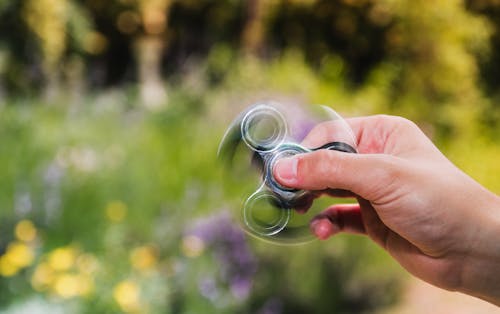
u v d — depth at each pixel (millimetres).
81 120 1813
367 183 407
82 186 1216
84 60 2650
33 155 1452
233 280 988
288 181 407
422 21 1847
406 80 1860
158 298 923
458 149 1687
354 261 1092
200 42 2613
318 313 1073
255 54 2217
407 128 453
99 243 1059
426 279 441
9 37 2379
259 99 1559
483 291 423
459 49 1854
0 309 887
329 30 2176
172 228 1095
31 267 956
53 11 2385
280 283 1029
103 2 2658
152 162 1427
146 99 2361
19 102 2078
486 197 416
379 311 1130
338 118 436
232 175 427
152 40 2652
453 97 1831
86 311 870
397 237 453
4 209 1121
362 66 2123
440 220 410
